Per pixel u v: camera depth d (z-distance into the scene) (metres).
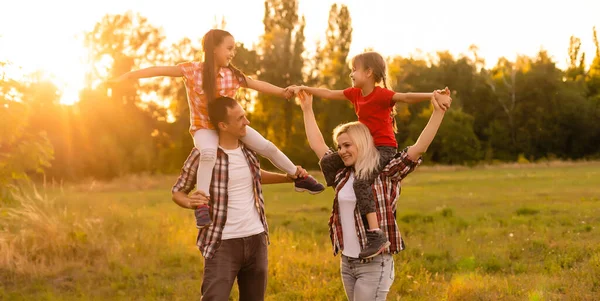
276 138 50.16
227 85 4.29
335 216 4.20
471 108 61.97
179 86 46.84
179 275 8.62
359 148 4.00
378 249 3.81
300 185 4.46
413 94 4.02
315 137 4.59
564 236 11.24
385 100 4.13
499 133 59.84
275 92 4.59
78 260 9.20
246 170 4.21
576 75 70.50
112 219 12.90
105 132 39.16
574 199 19.16
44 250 9.27
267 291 7.60
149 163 41.03
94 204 17.25
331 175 4.23
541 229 12.12
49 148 8.95
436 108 3.91
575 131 58.84
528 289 7.14
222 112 4.03
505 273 8.59
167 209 18.36
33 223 9.77
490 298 6.76
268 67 49.50
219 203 4.12
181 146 45.50
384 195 4.01
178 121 45.88
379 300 4.01
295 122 49.62
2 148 8.80
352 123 4.10
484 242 11.07
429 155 55.03
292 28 54.28
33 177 32.28
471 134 54.50
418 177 35.94
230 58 4.26
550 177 31.64
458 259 9.31
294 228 14.41
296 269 8.47
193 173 4.21
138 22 45.88
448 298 6.88
